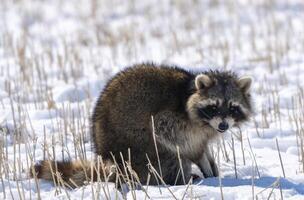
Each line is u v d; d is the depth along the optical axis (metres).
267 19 25.83
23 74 17.05
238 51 21.50
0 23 27.17
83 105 14.73
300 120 12.50
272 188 8.97
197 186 9.45
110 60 20.58
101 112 10.90
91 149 11.47
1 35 24.61
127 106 10.60
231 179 10.21
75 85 16.33
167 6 30.08
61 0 31.55
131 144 10.58
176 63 19.55
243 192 9.16
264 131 13.09
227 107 10.79
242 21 26.48
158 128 10.61
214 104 10.75
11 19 27.94
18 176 10.28
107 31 24.58
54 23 27.56
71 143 12.20
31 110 14.30
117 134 10.62
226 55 19.91
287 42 21.08
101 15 28.77
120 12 29.25
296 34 23.72
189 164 10.90
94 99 15.41
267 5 28.30
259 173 10.52
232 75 11.37
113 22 27.44
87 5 30.84
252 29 23.84
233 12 27.83
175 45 22.33
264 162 11.23
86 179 9.65
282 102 15.29
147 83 10.75
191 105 10.73
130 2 30.31
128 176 9.73
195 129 10.84
